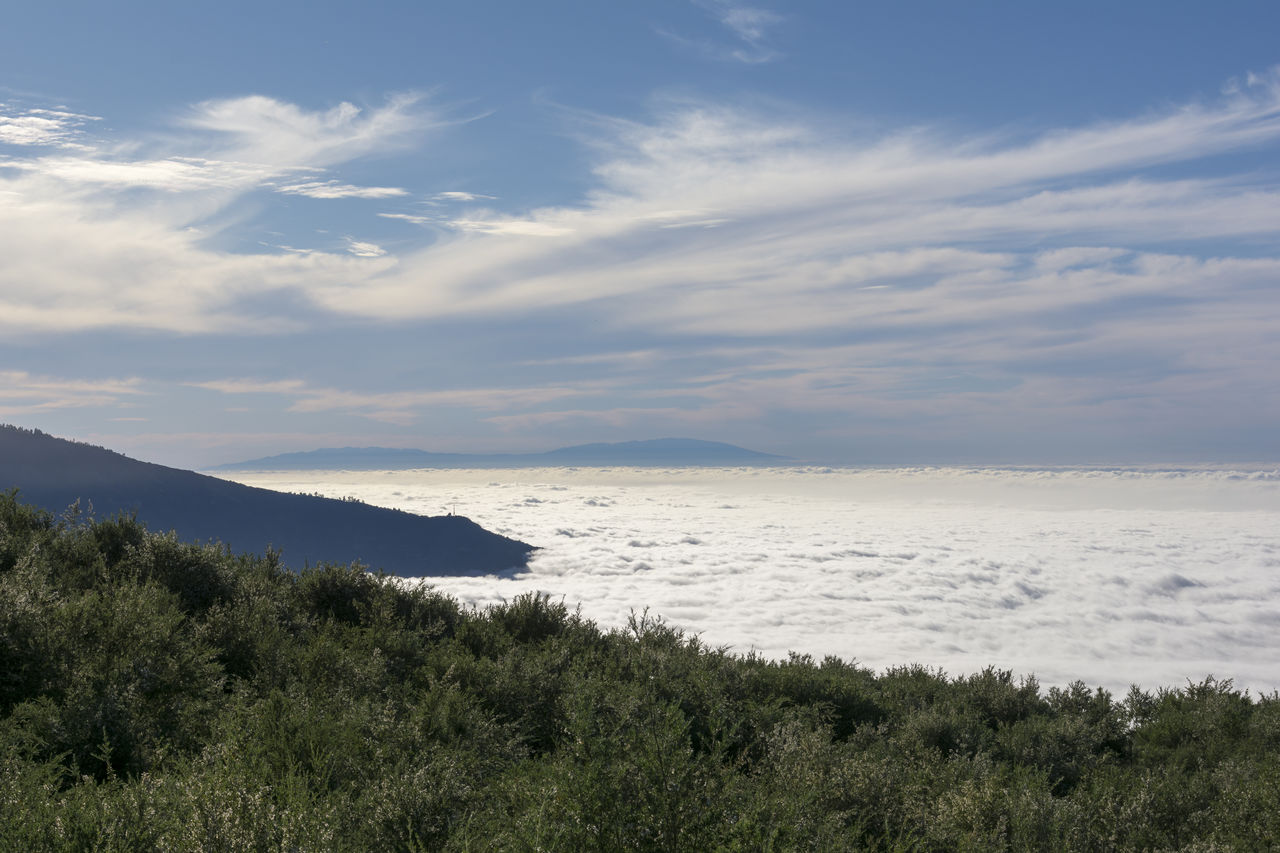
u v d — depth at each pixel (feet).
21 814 10.98
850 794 18.45
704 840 11.59
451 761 15.74
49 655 18.71
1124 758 33.78
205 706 18.94
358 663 25.25
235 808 11.14
